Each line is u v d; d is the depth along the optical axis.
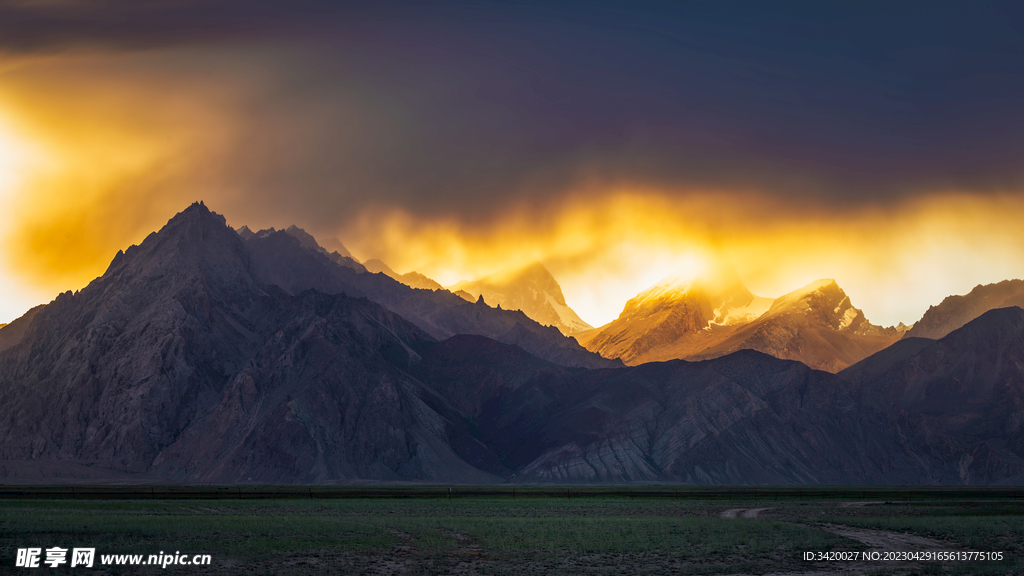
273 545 81.00
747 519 110.56
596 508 131.75
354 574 70.75
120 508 119.88
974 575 73.19
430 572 72.31
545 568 74.19
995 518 113.00
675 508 133.00
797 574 74.06
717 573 73.50
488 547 83.56
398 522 102.31
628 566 75.44
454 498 157.75
